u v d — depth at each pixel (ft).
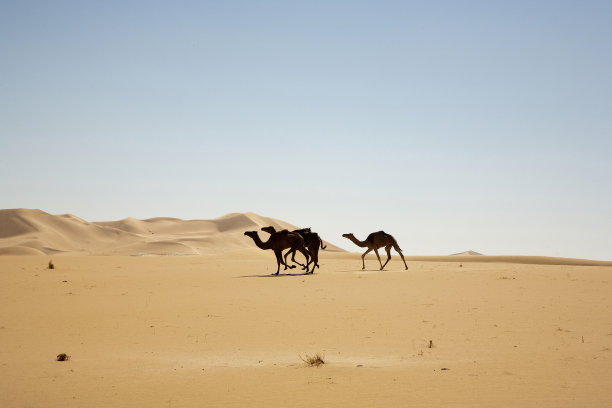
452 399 35.35
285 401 35.40
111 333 62.44
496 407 33.50
